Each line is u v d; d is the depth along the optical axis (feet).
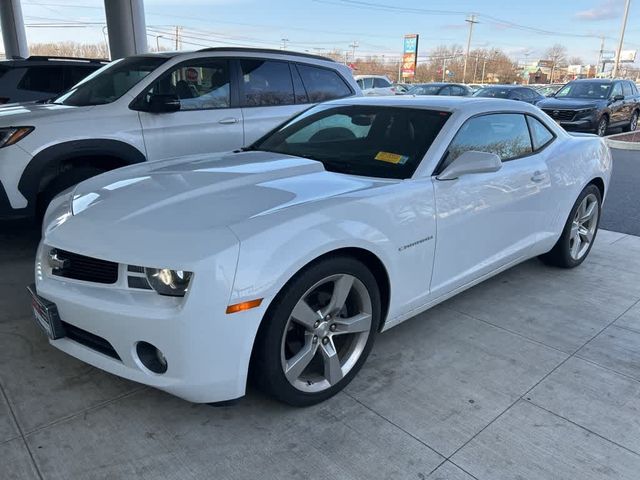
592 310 13.00
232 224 7.86
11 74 25.39
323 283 8.66
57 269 8.58
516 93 62.85
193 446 8.01
